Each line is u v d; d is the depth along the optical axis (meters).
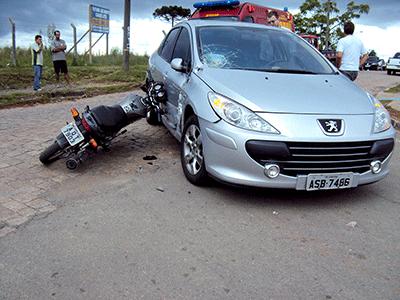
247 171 3.75
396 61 31.58
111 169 4.98
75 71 16.28
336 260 3.14
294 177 3.75
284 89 4.14
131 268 2.97
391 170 5.34
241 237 3.44
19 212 3.81
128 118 5.21
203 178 4.31
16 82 13.19
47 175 4.75
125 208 3.93
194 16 12.55
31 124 7.07
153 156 5.43
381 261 3.15
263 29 5.61
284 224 3.68
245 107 3.80
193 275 2.91
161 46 6.84
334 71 5.13
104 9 21.12
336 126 3.77
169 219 3.72
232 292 2.74
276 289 2.78
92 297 2.66
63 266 2.99
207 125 3.97
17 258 3.08
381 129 4.05
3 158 5.27
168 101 5.54
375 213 3.97
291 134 3.65
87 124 4.72
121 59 21.61
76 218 3.72
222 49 5.00
